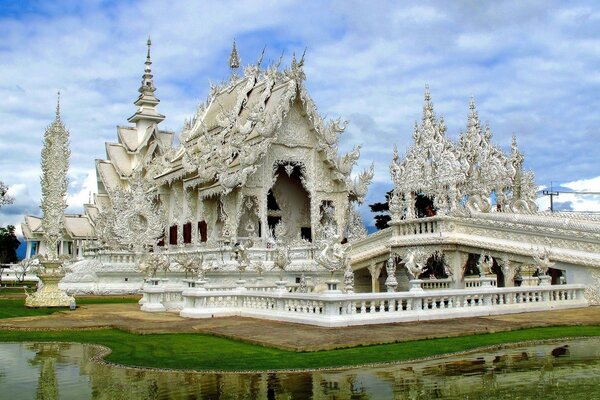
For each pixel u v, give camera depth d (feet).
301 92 131.44
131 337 56.03
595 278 80.28
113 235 145.07
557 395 31.63
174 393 33.01
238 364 40.29
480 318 64.39
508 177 131.13
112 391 33.63
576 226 87.10
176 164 161.58
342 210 136.05
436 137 116.06
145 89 231.71
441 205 110.42
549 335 52.80
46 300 89.97
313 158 134.82
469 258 115.55
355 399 31.24
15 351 48.70
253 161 122.83
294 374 37.14
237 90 159.53
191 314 70.33
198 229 144.46
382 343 47.93
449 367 38.86
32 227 252.62
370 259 116.78
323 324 56.80
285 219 144.77
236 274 108.27
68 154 97.81
